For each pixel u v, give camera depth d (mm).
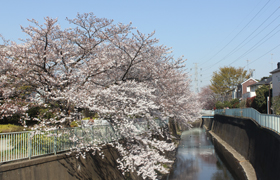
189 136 39656
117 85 9539
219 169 18625
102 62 9469
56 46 9031
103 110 8250
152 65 11273
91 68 9141
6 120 11023
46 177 7488
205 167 19203
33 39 8586
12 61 8344
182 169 18531
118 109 9219
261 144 15211
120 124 9094
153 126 12234
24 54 8195
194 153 25000
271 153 12625
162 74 11844
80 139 9039
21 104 8633
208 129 50469
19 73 8242
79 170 8930
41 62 8641
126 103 9172
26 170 6883
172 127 32656
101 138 10664
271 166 12281
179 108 17438
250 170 16172
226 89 57062
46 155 8062
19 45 8391
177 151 26141
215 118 43688
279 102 19562
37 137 7816
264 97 26094
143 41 10344
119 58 10836
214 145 30203
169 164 18453
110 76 11633
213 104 69312
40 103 8766
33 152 7641
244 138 20797
